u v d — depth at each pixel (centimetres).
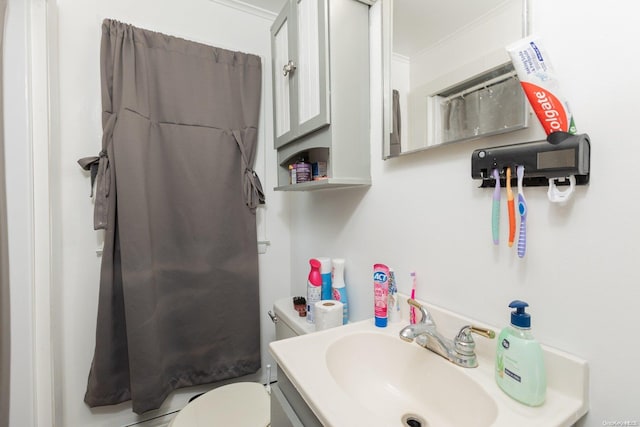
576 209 55
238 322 150
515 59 53
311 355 71
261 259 166
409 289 91
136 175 122
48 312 106
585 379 53
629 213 49
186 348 141
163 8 138
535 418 50
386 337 82
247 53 155
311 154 139
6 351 97
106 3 127
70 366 123
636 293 48
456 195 76
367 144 105
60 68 119
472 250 73
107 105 122
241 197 150
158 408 127
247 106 150
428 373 72
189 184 138
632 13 48
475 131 70
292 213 171
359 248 114
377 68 102
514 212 61
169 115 134
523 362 54
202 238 142
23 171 101
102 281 121
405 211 92
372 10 104
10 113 99
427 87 82
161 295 134
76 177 124
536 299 61
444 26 77
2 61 97
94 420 128
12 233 100
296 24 113
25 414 101
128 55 124
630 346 49
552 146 54
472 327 67
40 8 105
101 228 120
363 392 75
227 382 157
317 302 109
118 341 126
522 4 61
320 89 99
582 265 54
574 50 55
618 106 50
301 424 64
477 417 58
